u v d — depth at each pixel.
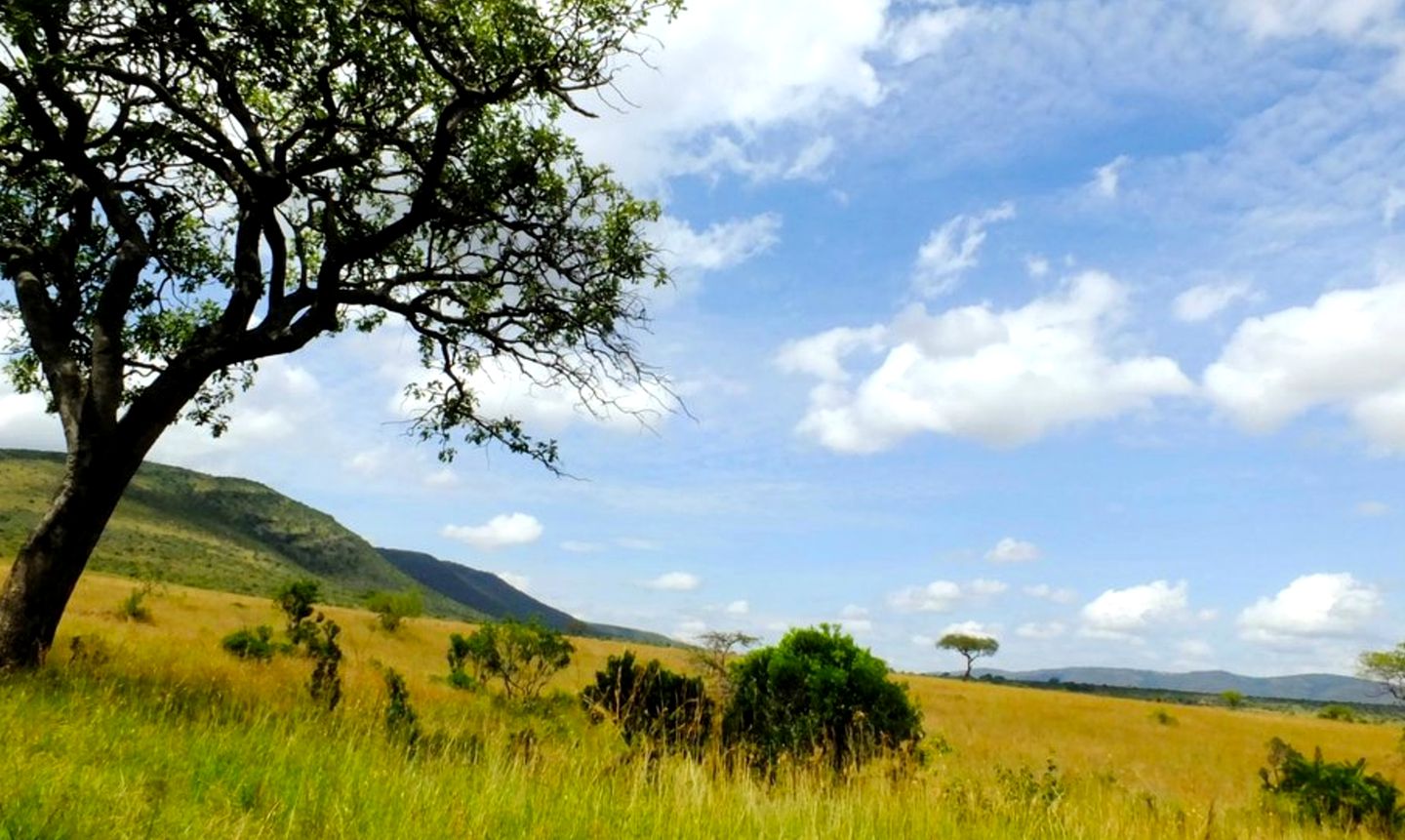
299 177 11.98
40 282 11.32
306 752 5.98
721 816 5.37
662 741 7.19
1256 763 25.89
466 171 12.90
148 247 11.30
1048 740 27.52
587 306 12.84
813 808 5.80
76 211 12.26
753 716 9.52
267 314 11.48
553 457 13.59
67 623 20.95
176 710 7.16
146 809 3.82
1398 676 59.09
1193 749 30.17
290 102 12.90
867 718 9.55
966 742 18.75
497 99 11.73
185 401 10.86
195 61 11.10
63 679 8.05
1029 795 7.23
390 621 45.53
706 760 7.01
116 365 10.57
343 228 13.23
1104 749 26.03
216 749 5.62
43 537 9.66
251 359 11.38
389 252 13.56
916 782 7.05
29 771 4.04
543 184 12.89
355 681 10.60
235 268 11.52
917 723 10.20
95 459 10.05
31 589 9.40
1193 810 7.33
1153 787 10.37
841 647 10.32
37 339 10.87
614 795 5.68
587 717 9.30
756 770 7.52
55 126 11.01
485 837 4.34
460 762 6.51
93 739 5.36
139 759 5.12
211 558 169.88
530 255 12.91
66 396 10.52
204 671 10.96
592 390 13.19
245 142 11.76
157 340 13.80
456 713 10.68
